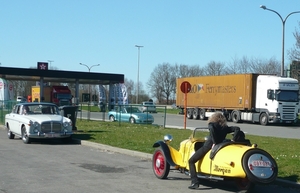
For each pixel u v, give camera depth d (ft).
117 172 37.29
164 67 332.19
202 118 149.48
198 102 153.17
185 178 34.83
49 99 193.98
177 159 33.37
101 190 29.89
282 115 122.72
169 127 93.66
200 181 34.01
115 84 186.39
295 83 125.29
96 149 53.88
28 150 52.03
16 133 63.10
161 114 95.66
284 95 123.13
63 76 172.14
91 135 66.13
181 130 79.20
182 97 164.96
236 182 29.43
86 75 176.45
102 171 37.68
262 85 127.65
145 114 99.91
